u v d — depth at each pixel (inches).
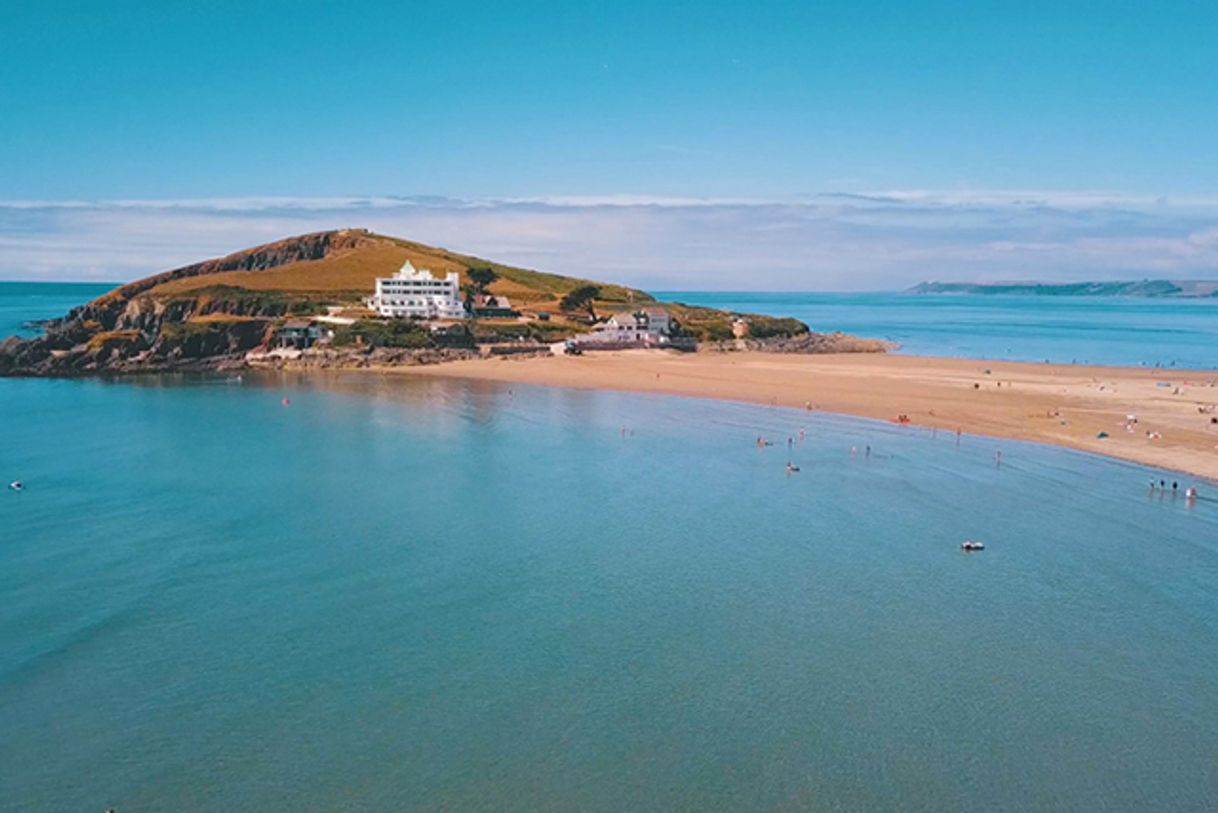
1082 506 2999.5
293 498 3075.8
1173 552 2549.2
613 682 1814.7
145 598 2199.8
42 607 2144.4
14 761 1562.5
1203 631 2048.5
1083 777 1520.7
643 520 2847.0
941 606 2182.6
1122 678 1840.6
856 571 2404.0
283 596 2218.3
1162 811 1438.2
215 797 1471.5
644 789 1488.7
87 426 4448.8
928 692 1784.0
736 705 1733.5
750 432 4315.9
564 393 5728.3
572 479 3363.7
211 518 2839.6
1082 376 6397.6
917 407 4990.2
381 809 1441.9
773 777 1519.4
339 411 4958.2
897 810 1439.5
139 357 7116.1
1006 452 3823.8
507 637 2005.4
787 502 3051.2
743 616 2118.6
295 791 1483.8
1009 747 1603.1
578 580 2332.7
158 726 1659.7
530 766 1549.0
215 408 5068.9
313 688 1786.4
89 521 2800.2
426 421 4628.4
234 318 7815.0
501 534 2696.9
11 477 3348.9
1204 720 1689.2
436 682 1811.0
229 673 1841.8
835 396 5447.8
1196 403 5044.3
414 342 7534.5
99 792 1485.0
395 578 2341.3
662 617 2111.2
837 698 1760.6
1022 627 2068.2
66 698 1749.5
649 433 4291.3
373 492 3161.9
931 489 3218.5
